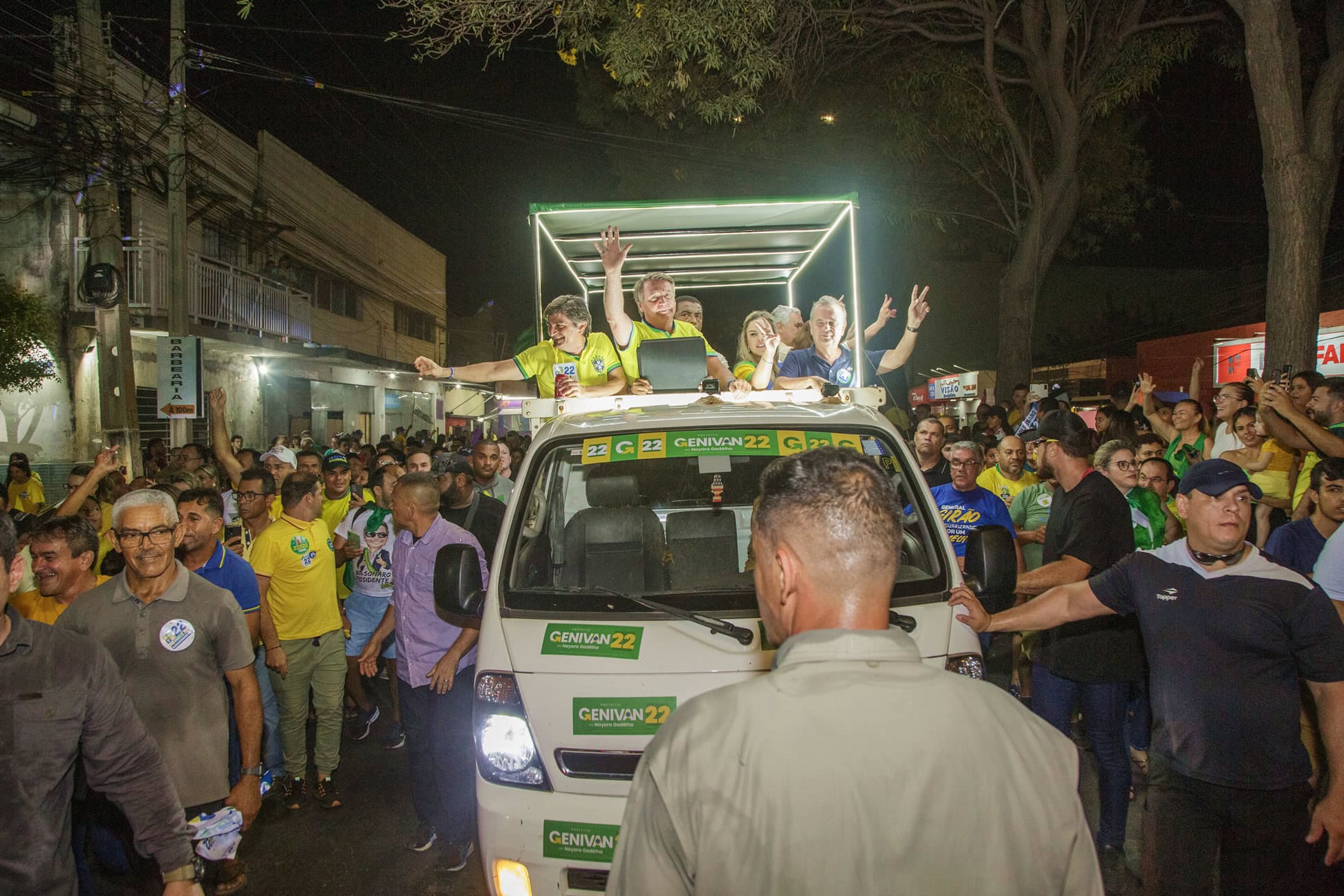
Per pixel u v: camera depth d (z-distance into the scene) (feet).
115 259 42.42
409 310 106.01
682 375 15.85
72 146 42.42
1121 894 13.23
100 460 17.51
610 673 10.39
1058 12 42.45
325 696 17.47
